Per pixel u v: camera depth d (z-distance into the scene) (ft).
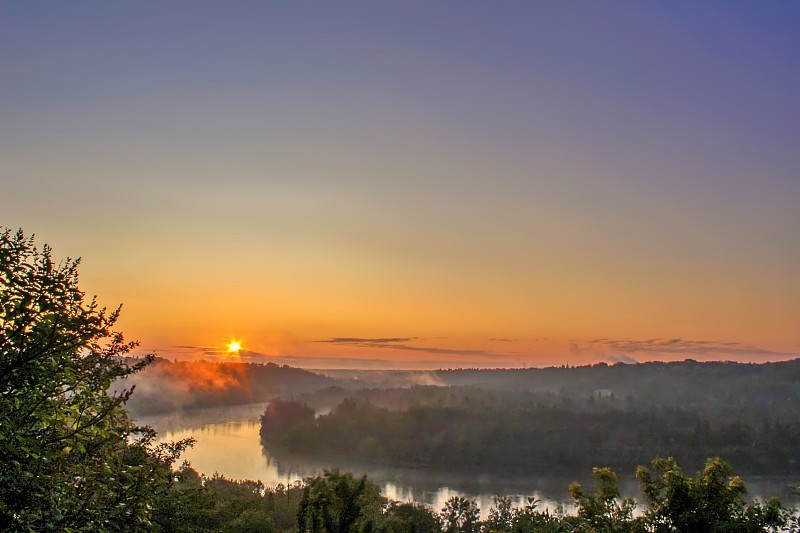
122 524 46.83
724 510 67.15
